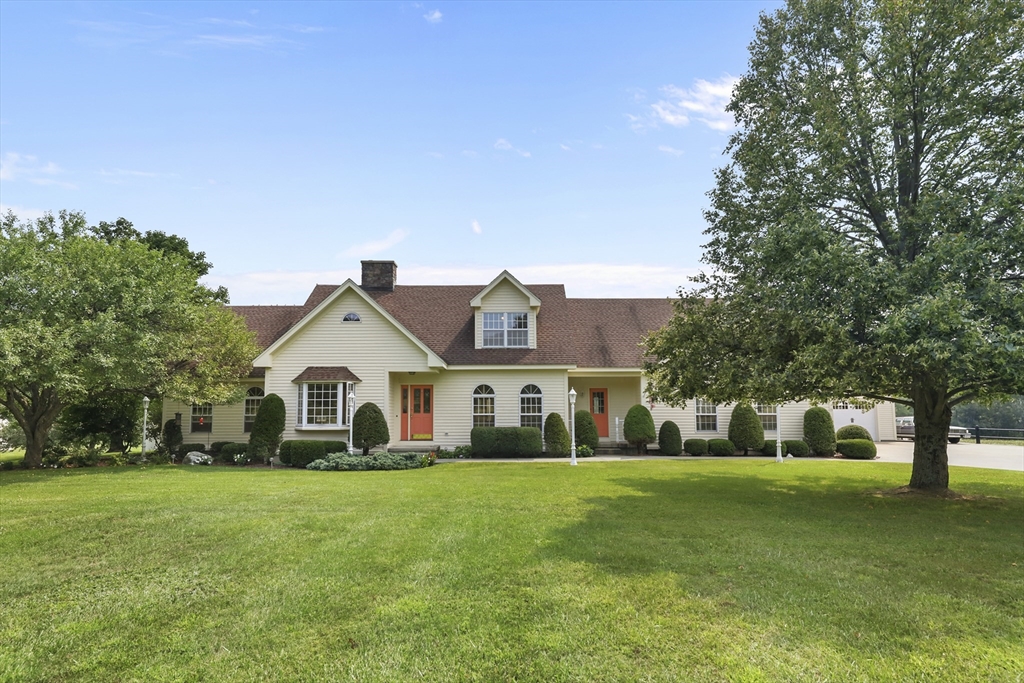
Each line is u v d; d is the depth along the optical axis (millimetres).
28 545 7590
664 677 4215
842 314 9531
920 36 10930
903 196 11961
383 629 5039
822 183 11641
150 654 4664
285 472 16859
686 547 7574
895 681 4160
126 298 16359
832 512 10234
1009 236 9031
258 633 5008
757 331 11305
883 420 28094
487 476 15234
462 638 4840
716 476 15602
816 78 12008
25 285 15492
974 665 4379
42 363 14812
